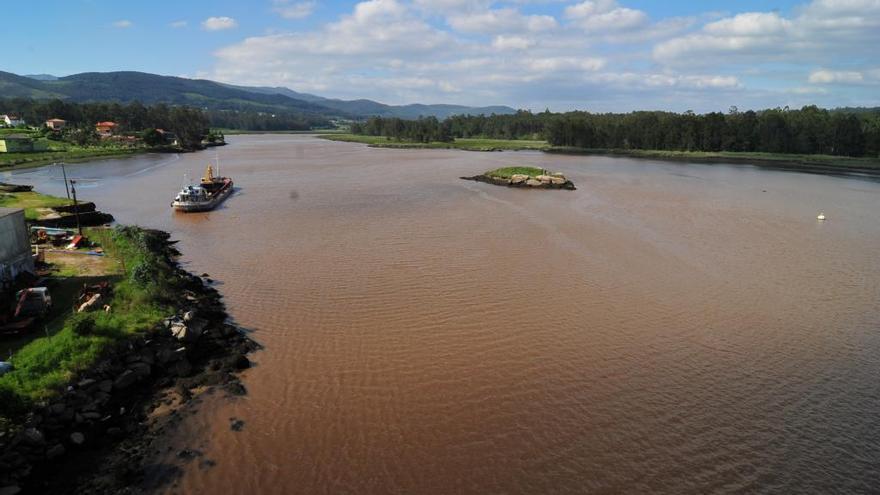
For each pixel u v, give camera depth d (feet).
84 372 79.51
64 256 130.72
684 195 285.64
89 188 289.94
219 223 202.69
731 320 115.24
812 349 102.83
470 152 620.90
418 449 72.18
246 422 77.15
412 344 101.35
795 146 556.92
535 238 178.81
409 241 173.99
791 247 176.76
